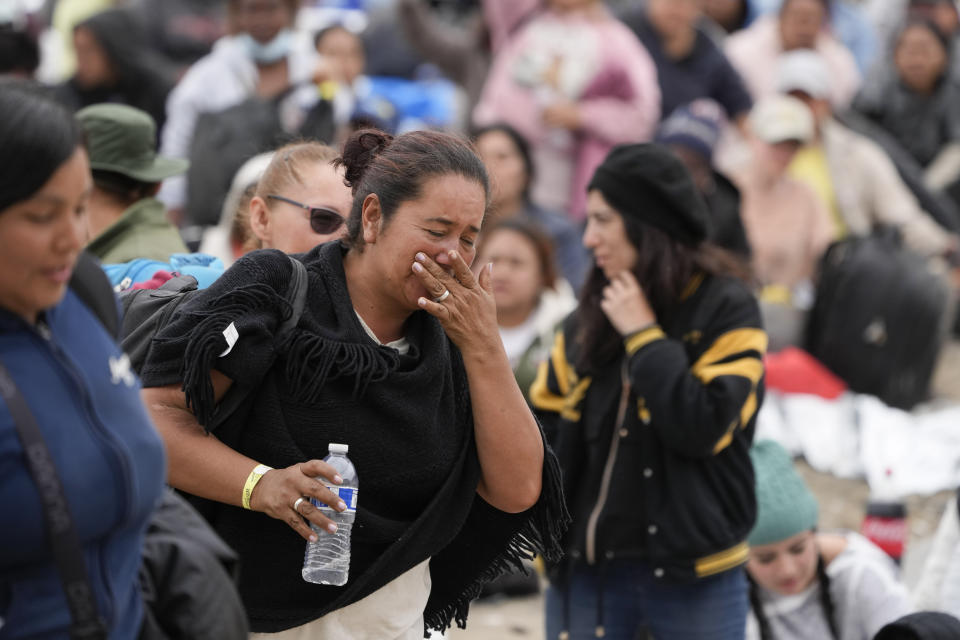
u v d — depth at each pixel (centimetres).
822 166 3306
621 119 3189
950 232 3406
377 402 1080
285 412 1077
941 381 3319
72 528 829
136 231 1548
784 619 1702
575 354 1583
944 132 3822
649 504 1500
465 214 1063
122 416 875
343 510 1045
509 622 2175
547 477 1172
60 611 839
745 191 3212
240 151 2691
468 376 1112
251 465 1062
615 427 1539
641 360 1489
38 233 815
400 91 3644
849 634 1697
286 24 2973
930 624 1430
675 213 1546
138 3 3719
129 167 1566
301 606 1102
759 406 1531
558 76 3178
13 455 817
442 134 1095
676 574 1492
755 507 1541
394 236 1067
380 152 1099
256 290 1062
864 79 3875
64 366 850
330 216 1357
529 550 1206
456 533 1142
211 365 1035
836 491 2602
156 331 1177
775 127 3152
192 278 1261
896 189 3300
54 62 4062
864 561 1702
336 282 1100
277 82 2986
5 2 2938
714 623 1511
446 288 1074
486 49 3562
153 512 909
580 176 3192
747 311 1543
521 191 2814
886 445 2658
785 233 3186
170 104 3078
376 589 1102
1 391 820
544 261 2303
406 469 1098
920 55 3781
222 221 2373
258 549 1098
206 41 3722
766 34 3719
